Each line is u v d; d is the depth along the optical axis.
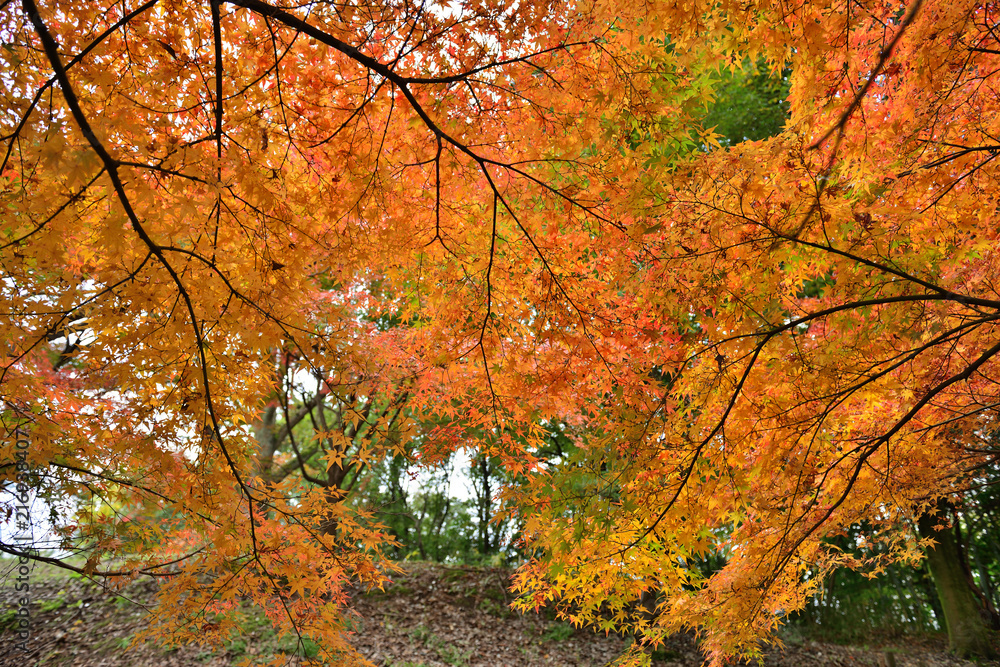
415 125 3.07
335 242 3.24
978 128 3.17
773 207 3.14
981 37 2.85
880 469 3.98
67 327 2.94
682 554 4.27
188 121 2.74
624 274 3.49
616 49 2.86
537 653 9.79
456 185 3.28
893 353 3.47
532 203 3.34
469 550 16.56
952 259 3.33
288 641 8.06
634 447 3.41
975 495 10.54
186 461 3.08
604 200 3.27
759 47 2.82
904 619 12.11
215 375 2.76
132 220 2.18
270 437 11.67
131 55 2.63
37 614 8.37
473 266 3.57
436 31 2.81
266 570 3.32
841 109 3.03
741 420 3.46
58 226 2.44
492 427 4.02
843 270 3.18
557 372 3.71
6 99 2.20
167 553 4.39
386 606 10.52
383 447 3.75
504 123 3.10
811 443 3.47
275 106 2.87
